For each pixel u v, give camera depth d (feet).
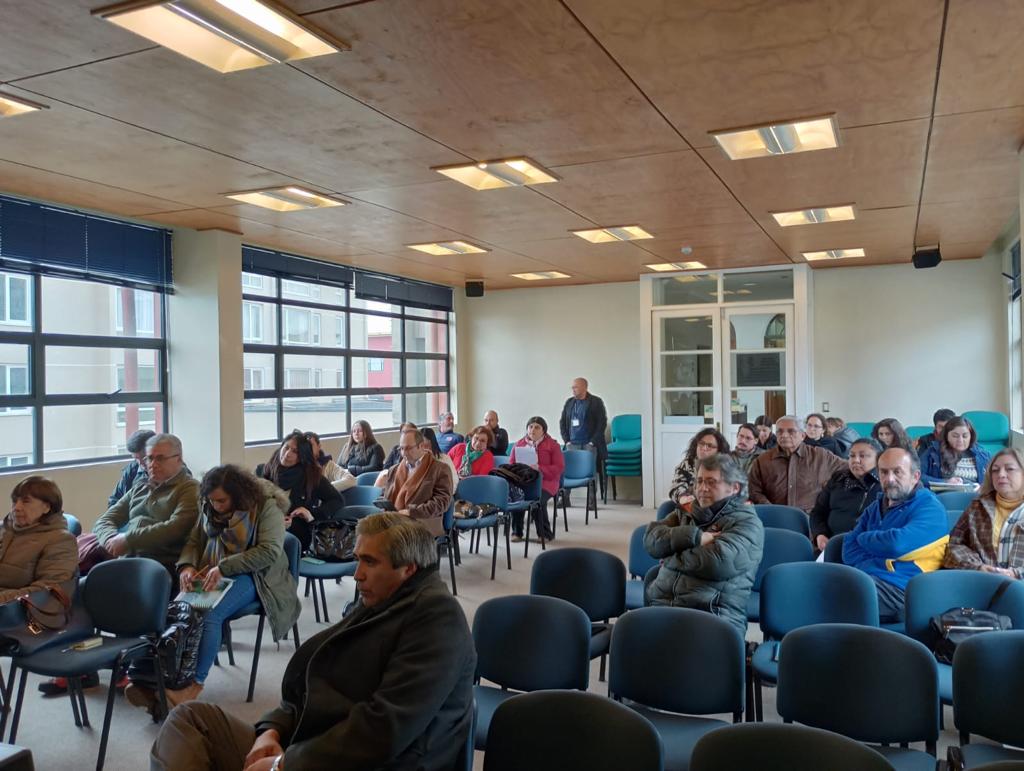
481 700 8.91
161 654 10.69
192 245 21.25
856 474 14.07
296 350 26.16
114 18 8.98
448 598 7.08
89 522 18.76
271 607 12.29
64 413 18.89
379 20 9.06
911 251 25.82
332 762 6.31
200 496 12.56
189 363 21.36
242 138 13.38
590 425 30.50
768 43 9.77
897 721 7.59
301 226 20.97
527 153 14.39
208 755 7.24
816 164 15.20
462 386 35.29
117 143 13.62
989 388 27.48
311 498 16.94
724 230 21.83
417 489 17.79
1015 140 13.79
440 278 31.91
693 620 8.68
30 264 17.53
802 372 28.04
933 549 11.46
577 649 9.00
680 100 11.70
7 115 12.09
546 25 9.22
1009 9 8.90
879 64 10.42
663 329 29.99
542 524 23.68
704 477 10.90
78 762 10.06
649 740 6.23
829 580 10.43
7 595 10.75
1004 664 7.52
